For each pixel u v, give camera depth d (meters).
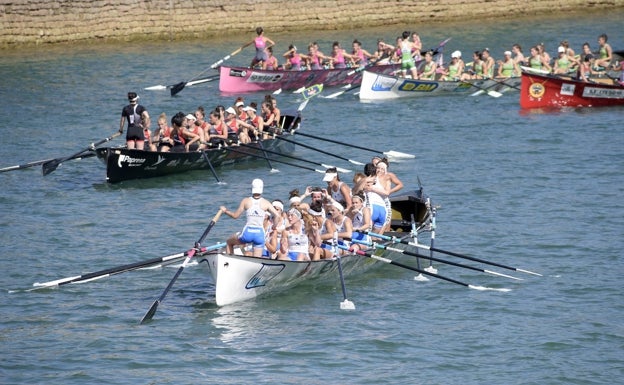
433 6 156.50
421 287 49.22
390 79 102.12
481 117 93.06
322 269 48.12
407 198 56.81
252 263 44.75
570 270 51.31
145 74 115.00
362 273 51.44
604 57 111.25
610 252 53.94
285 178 72.00
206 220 60.94
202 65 121.38
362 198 50.44
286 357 40.53
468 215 61.56
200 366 39.59
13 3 128.62
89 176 72.38
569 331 43.34
